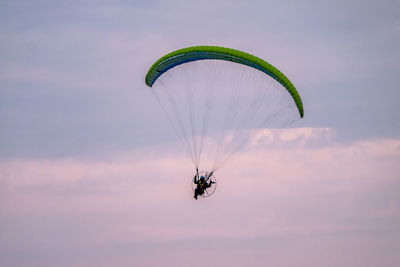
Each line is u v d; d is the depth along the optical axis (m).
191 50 168.38
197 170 167.88
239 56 165.88
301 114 167.62
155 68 174.00
